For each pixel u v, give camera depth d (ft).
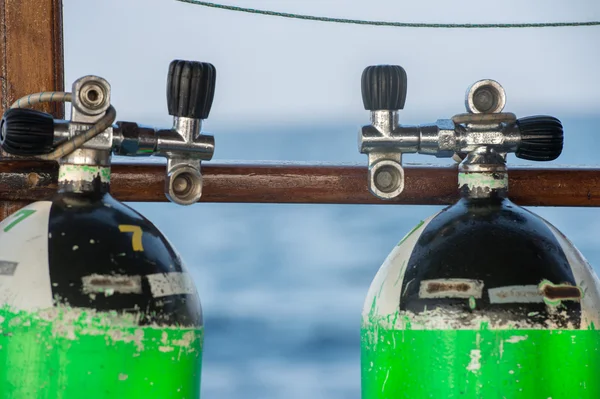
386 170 6.04
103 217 5.43
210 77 5.91
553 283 5.44
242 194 6.64
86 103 5.59
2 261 5.27
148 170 6.59
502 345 5.33
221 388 24.97
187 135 5.89
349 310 31.68
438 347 5.39
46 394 5.06
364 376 5.83
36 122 5.51
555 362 5.37
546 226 5.78
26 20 6.82
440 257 5.53
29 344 5.09
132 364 5.16
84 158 5.61
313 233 42.83
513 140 5.95
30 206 5.57
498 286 5.40
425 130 5.96
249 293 33.83
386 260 5.93
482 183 5.91
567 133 78.84
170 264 5.43
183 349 5.37
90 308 5.11
